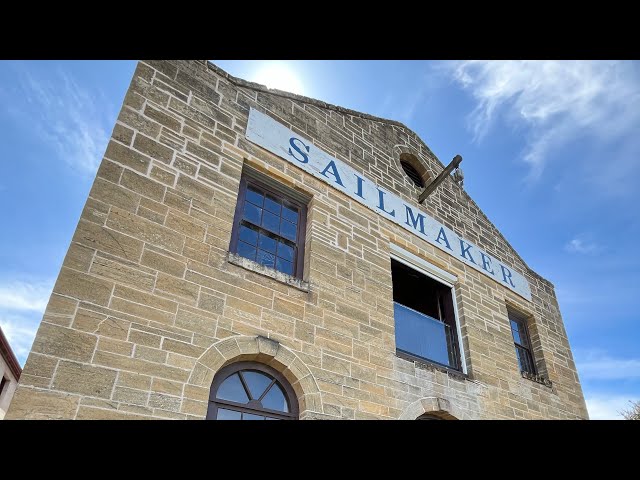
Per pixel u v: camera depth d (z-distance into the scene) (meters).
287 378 5.60
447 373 7.41
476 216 10.92
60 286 4.35
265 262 6.42
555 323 11.05
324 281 6.57
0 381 14.85
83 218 4.80
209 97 6.82
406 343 7.60
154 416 4.33
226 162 6.45
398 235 8.34
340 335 6.27
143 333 4.64
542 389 9.12
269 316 5.71
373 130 9.58
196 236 5.57
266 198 6.96
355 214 7.77
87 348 4.25
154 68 6.39
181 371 4.71
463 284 9.05
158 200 5.46
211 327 5.15
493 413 7.61
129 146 5.55
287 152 7.38
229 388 5.17
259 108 7.46
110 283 4.66
